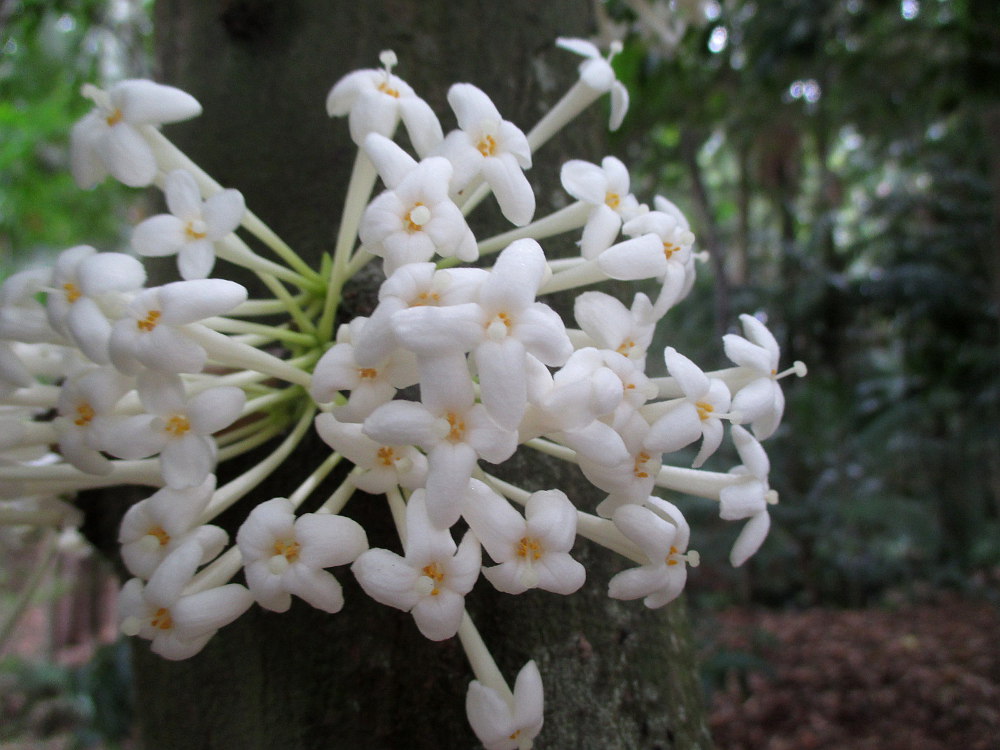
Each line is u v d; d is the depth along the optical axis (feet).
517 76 0.71
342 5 0.69
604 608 0.58
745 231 4.29
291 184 0.67
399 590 0.41
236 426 0.55
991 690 2.30
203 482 0.44
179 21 0.76
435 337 0.39
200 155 0.70
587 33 0.83
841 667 2.59
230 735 0.56
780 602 3.47
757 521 0.52
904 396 3.39
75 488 0.53
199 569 0.49
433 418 0.40
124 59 1.87
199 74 0.72
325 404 0.47
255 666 0.56
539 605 0.56
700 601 3.39
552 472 0.59
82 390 0.44
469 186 0.51
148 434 0.43
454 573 0.42
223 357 0.46
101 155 0.50
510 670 0.54
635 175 2.66
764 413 0.52
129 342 0.42
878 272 3.53
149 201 0.77
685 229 0.56
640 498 0.46
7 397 0.52
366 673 0.54
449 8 0.70
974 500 3.99
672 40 1.23
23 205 2.59
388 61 0.54
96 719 1.79
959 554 3.77
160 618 0.44
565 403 0.41
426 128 0.51
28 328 0.48
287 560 0.42
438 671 0.54
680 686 0.62
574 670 0.56
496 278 0.41
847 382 3.65
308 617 0.55
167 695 0.60
